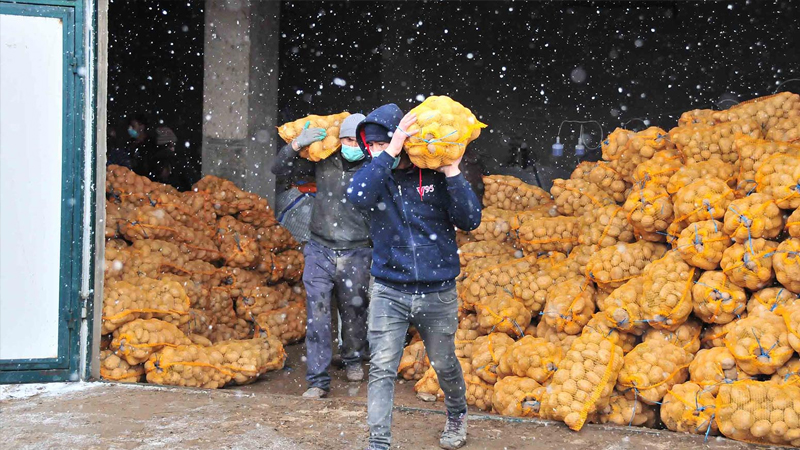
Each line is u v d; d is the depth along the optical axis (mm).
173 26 14898
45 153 5891
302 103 16266
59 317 5941
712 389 5066
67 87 5891
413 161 4305
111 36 14625
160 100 14938
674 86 14742
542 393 5410
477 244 7453
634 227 6254
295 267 9156
